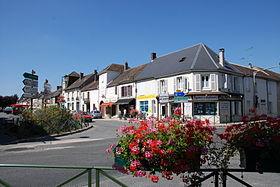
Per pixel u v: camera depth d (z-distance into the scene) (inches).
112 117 2011.6
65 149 550.0
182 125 153.6
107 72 2210.9
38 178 319.0
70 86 2962.6
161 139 147.4
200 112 1412.4
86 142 660.1
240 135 156.7
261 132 153.6
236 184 285.6
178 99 1237.1
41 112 865.5
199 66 1445.6
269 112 1750.7
